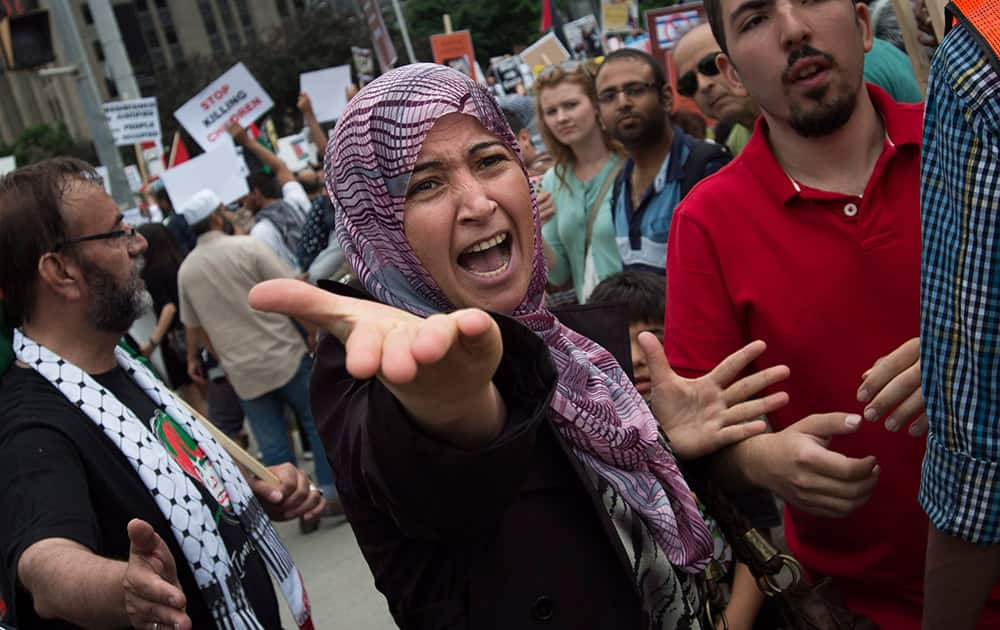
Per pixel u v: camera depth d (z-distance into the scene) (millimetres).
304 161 15266
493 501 1333
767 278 2217
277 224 8398
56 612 1884
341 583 4965
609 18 10992
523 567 1628
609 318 2080
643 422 1843
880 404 1862
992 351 1500
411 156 1673
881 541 2230
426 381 1153
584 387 1794
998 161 1441
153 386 2412
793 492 1947
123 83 12086
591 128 4637
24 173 2322
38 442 2068
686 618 1781
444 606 1636
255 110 9641
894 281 2135
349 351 1039
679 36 4910
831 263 2166
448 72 1731
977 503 1550
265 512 2555
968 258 1494
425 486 1319
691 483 2086
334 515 6062
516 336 1316
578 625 1630
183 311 6219
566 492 1683
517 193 1745
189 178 8852
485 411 1291
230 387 7043
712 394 2023
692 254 2291
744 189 2248
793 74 2129
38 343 2289
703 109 4414
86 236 2299
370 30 10164
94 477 2104
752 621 2326
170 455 2219
